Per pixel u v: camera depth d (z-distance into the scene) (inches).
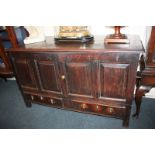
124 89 61.8
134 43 60.9
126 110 66.6
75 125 77.3
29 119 84.7
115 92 63.9
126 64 56.2
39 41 74.9
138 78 65.0
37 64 70.0
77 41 69.8
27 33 81.8
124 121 70.6
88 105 72.2
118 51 54.2
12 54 72.3
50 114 87.2
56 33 77.1
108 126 74.9
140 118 77.3
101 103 69.0
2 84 125.1
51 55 64.2
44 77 72.6
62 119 82.4
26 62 71.5
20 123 82.3
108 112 70.5
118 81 60.8
